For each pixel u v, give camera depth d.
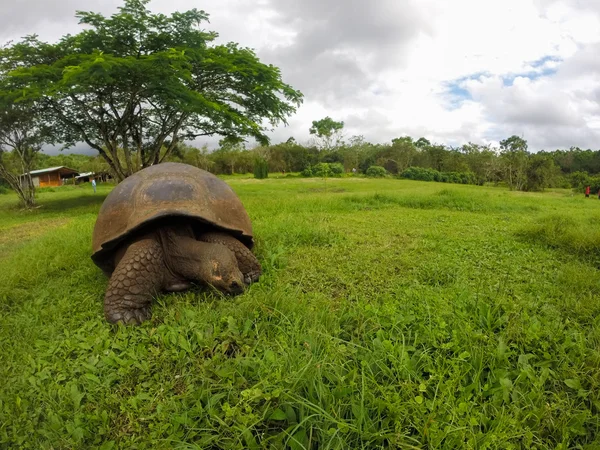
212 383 1.94
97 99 13.25
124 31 12.16
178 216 2.94
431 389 1.84
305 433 1.60
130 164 15.06
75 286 3.59
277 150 55.31
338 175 42.47
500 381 1.83
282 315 2.52
